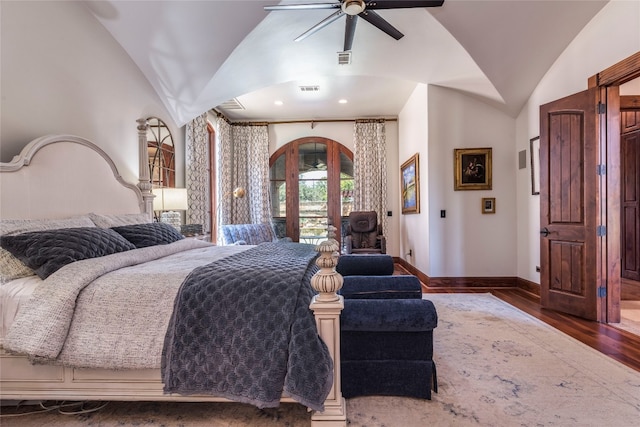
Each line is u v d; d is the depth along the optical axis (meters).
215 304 1.41
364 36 3.16
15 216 1.85
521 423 1.51
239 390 1.32
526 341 2.45
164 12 2.68
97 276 1.52
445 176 4.32
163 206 3.50
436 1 2.32
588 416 1.55
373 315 1.66
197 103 3.89
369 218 5.58
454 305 3.40
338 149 6.32
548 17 2.89
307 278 1.61
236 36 2.96
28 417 1.59
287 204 6.38
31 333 1.35
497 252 4.27
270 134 6.39
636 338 2.50
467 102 4.27
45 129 2.21
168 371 1.36
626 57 2.56
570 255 3.06
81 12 2.53
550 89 3.46
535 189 3.81
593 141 2.86
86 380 1.49
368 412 1.60
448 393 1.76
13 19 1.99
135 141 3.19
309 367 1.28
